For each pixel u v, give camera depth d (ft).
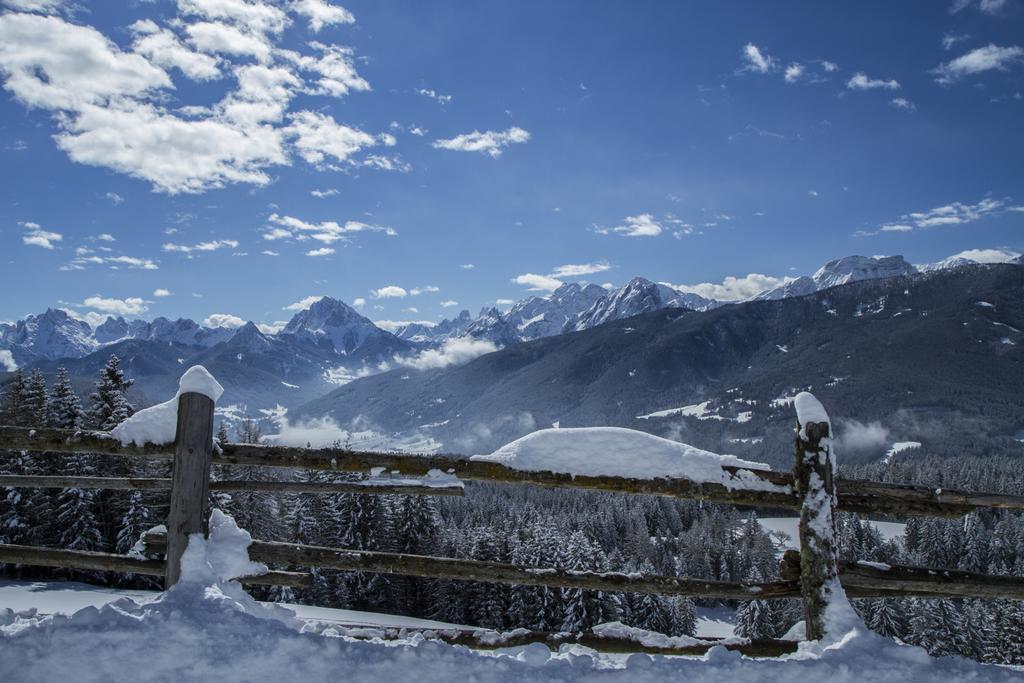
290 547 12.95
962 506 14.12
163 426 12.92
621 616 113.19
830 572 13.20
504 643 13.09
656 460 13.83
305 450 13.34
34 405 96.48
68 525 84.58
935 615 118.01
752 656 13.17
